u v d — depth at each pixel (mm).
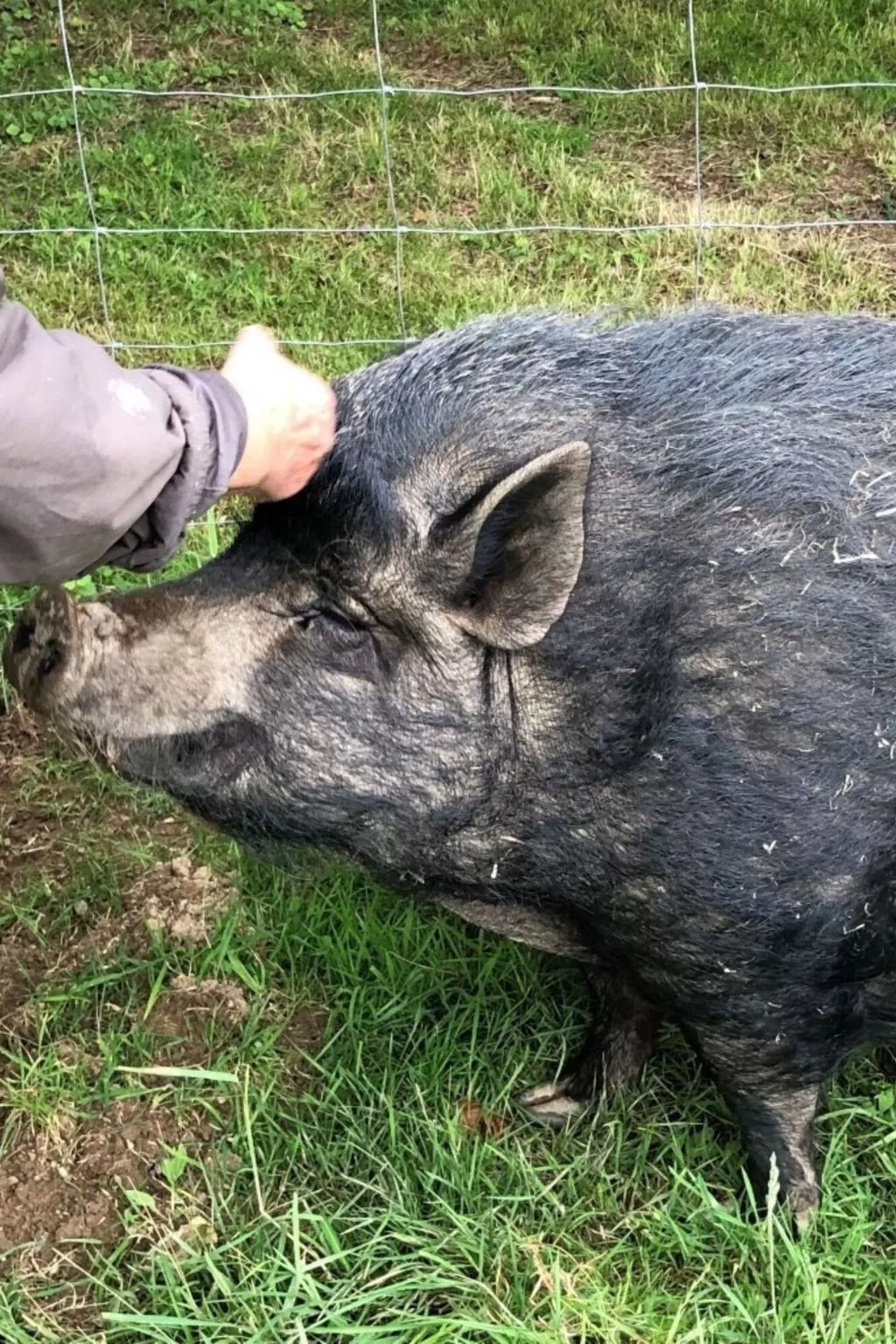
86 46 2938
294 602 1144
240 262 2287
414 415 1135
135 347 1942
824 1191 1297
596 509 1131
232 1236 1289
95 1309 1254
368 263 2285
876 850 1146
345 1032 1421
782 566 1119
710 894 1150
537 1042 1429
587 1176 1326
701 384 1166
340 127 2670
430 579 1114
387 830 1191
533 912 1263
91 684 1130
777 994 1189
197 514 1082
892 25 2902
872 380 1184
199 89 2807
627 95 2748
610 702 1130
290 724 1151
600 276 2221
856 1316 1229
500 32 2963
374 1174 1325
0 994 1452
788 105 2697
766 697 1116
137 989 1460
